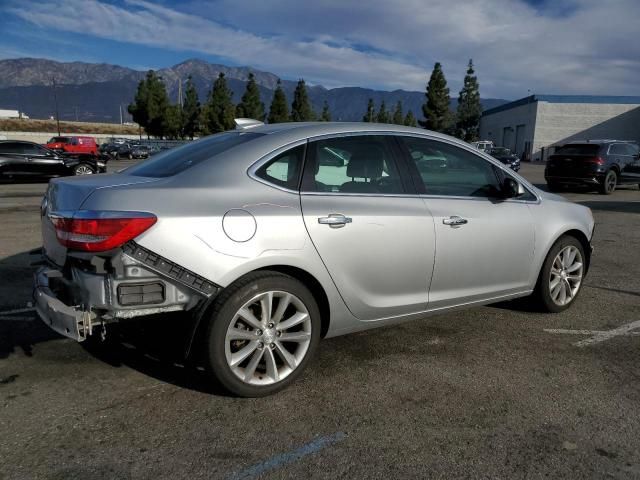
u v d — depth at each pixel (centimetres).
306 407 304
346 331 348
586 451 265
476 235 388
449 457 258
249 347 304
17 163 1750
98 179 318
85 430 276
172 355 370
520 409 305
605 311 486
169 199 284
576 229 470
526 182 447
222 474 242
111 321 279
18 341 392
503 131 6562
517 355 383
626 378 348
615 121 5309
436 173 384
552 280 467
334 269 324
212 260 283
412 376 346
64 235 278
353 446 266
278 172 318
